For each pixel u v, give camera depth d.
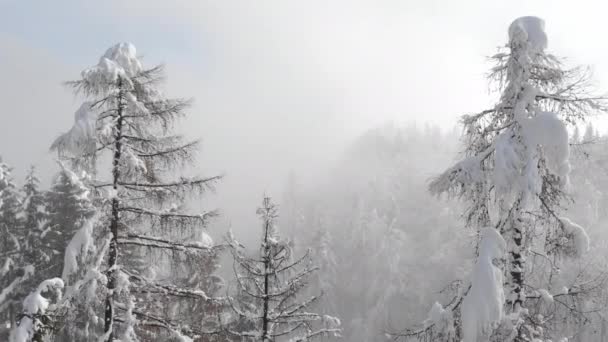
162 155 9.36
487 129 8.56
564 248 8.13
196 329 9.66
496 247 7.68
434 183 8.85
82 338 10.98
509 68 8.20
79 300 8.52
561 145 7.34
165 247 9.27
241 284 11.58
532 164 7.47
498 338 7.77
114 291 8.93
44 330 8.52
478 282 7.33
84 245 8.67
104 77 8.74
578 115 7.97
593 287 7.80
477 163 8.20
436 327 7.99
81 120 8.70
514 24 8.06
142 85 9.56
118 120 9.16
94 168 9.10
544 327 8.23
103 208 8.95
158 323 9.34
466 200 8.64
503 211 8.37
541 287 8.66
